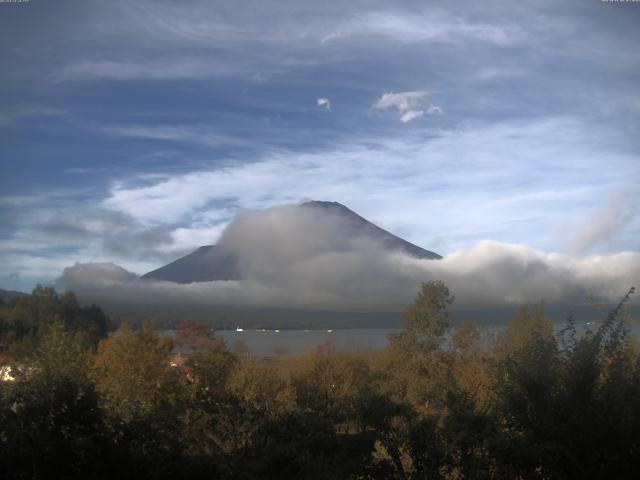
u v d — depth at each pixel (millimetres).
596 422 6738
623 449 6664
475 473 7586
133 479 9828
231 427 16734
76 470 9148
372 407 9250
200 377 18328
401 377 28719
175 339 20547
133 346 17297
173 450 11078
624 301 7301
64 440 9102
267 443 16281
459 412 8320
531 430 6887
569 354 7250
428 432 8195
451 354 29594
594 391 6996
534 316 18078
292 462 15414
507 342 18250
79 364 9844
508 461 6988
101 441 9484
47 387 9305
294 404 19688
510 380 7469
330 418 22078
